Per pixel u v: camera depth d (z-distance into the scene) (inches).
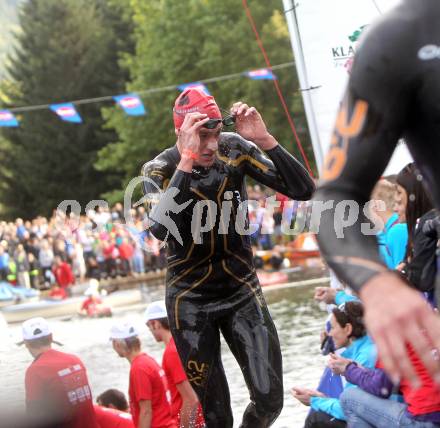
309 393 215.9
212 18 1427.2
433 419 171.6
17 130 1812.3
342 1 297.6
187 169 155.0
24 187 1814.7
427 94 53.8
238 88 1397.6
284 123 1358.3
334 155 55.7
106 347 442.9
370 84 54.3
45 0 1847.9
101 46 1830.7
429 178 57.2
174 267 171.5
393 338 44.9
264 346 165.5
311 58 303.0
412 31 54.1
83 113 1813.5
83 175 1791.3
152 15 1609.3
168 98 1509.6
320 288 240.7
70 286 861.2
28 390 102.9
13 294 850.8
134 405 222.4
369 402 185.0
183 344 170.1
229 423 172.6
